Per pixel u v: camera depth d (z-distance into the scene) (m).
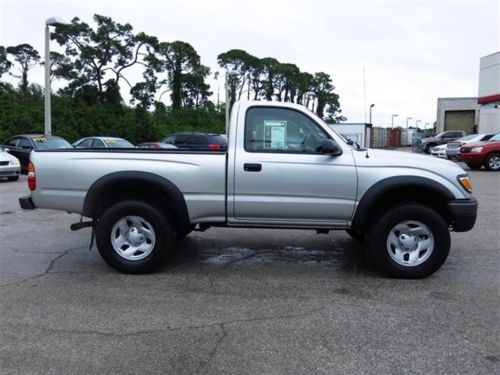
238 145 5.22
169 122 44.59
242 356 3.42
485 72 31.58
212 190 5.19
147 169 5.21
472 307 4.37
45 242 6.88
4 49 56.28
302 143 5.25
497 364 3.31
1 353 3.45
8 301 4.48
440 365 3.30
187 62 53.59
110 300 4.53
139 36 48.16
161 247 5.30
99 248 5.29
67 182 5.29
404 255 5.23
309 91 59.78
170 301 4.52
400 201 5.36
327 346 3.58
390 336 3.75
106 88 47.22
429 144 35.59
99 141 17.72
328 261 5.96
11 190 12.69
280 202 5.16
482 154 18.25
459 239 7.12
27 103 38.44
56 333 3.79
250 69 58.09
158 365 3.29
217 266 5.72
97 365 3.29
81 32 45.78
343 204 5.14
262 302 4.50
